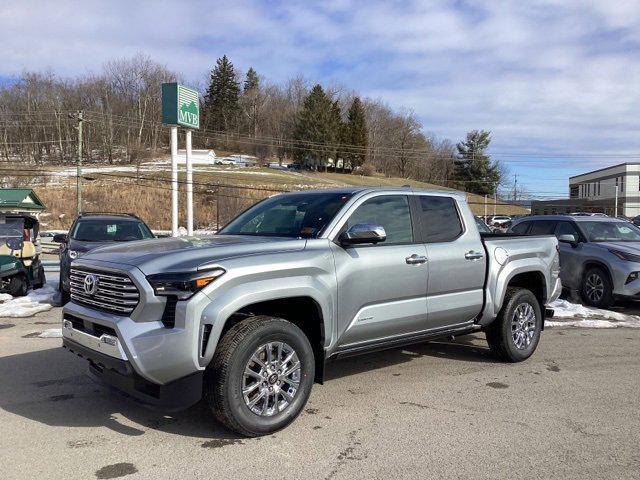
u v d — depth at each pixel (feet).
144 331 12.51
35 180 204.13
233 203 161.48
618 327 27.81
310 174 310.04
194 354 12.45
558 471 11.97
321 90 340.80
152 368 12.33
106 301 13.52
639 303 35.76
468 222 19.36
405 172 382.83
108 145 292.61
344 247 15.42
